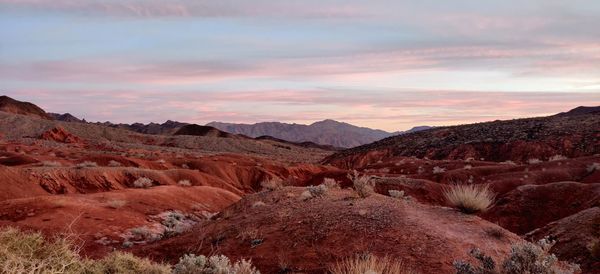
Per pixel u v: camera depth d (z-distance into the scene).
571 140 89.50
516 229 24.97
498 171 44.56
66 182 38.84
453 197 12.15
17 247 4.45
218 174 67.31
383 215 11.03
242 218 14.05
